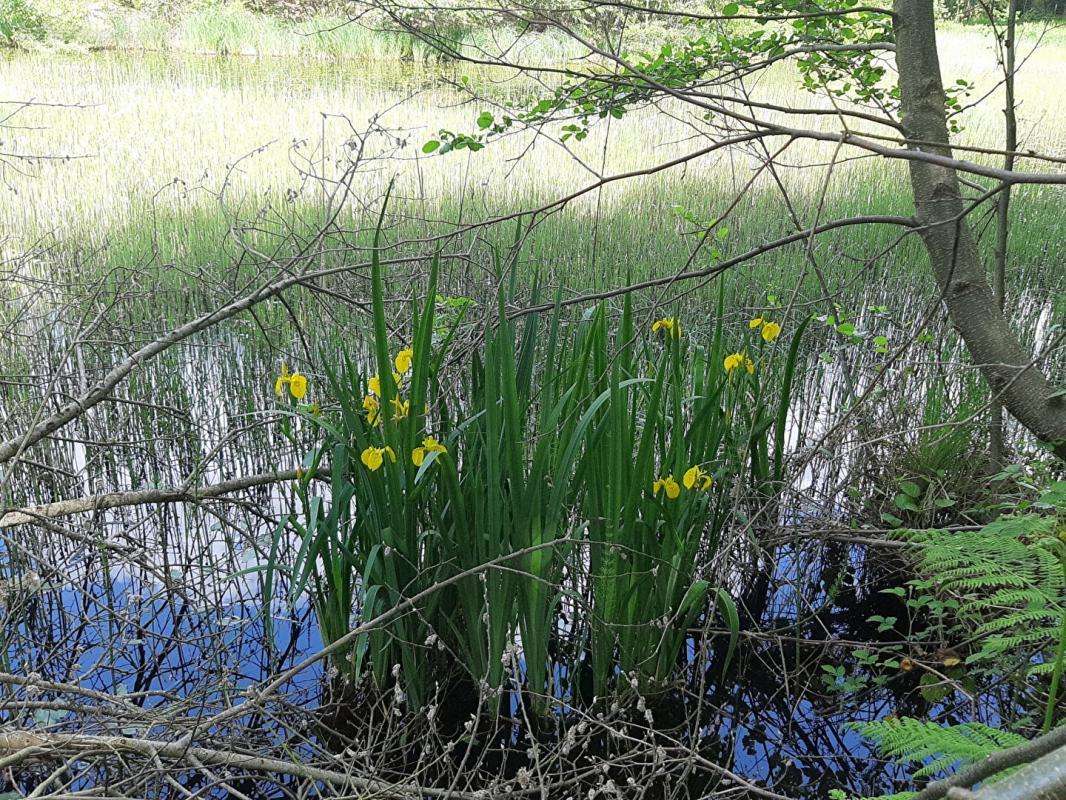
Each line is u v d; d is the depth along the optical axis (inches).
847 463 175.6
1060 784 19.9
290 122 436.5
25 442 106.4
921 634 131.6
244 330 200.1
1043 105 548.1
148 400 174.4
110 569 154.1
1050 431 116.5
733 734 119.6
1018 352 119.3
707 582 113.3
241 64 628.4
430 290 102.6
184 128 420.5
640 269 251.3
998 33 135.9
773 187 351.9
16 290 217.3
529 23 116.0
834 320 128.9
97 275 230.2
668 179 358.0
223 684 104.2
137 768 96.1
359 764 110.7
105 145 385.4
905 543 117.4
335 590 115.5
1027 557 100.7
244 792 110.0
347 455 115.2
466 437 116.4
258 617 142.0
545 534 106.7
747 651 136.0
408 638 113.6
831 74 147.8
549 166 372.5
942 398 168.9
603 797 104.5
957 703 121.5
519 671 120.8
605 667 117.5
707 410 116.1
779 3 124.6
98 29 665.6
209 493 128.0
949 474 155.6
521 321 175.9
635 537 112.1
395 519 107.2
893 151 86.9
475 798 94.7
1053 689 70.5
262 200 310.0
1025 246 299.9
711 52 129.3
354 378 113.1
